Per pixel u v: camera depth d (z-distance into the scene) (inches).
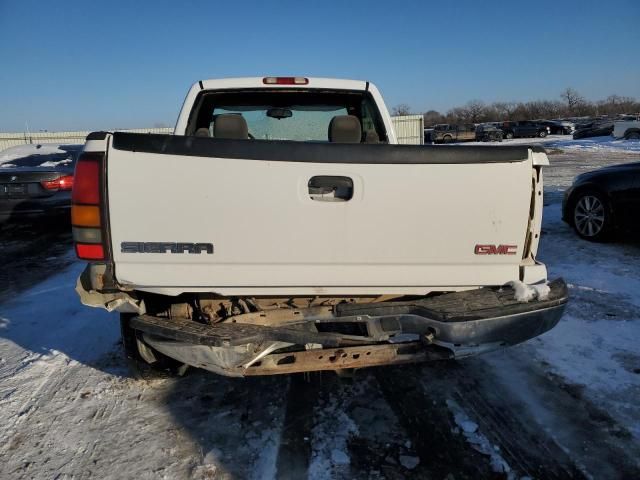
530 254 111.7
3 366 148.2
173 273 100.7
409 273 107.0
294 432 113.0
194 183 97.8
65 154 389.4
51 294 216.4
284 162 99.0
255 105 177.8
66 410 123.5
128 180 96.7
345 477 98.8
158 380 136.3
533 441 108.7
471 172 104.1
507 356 147.6
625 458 102.9
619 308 180.5
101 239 98.1
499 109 3499.0
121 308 105.8
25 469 102.7
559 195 451.8
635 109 3216.0
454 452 105.5
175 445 109.2
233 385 134.3
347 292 106.8
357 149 100.6
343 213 101.9
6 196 324.5
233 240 100.4
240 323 104.1
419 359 107.7
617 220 266.5
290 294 105.6
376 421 116.5
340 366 105.5
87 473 101.2
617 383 130.8
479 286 111.0
